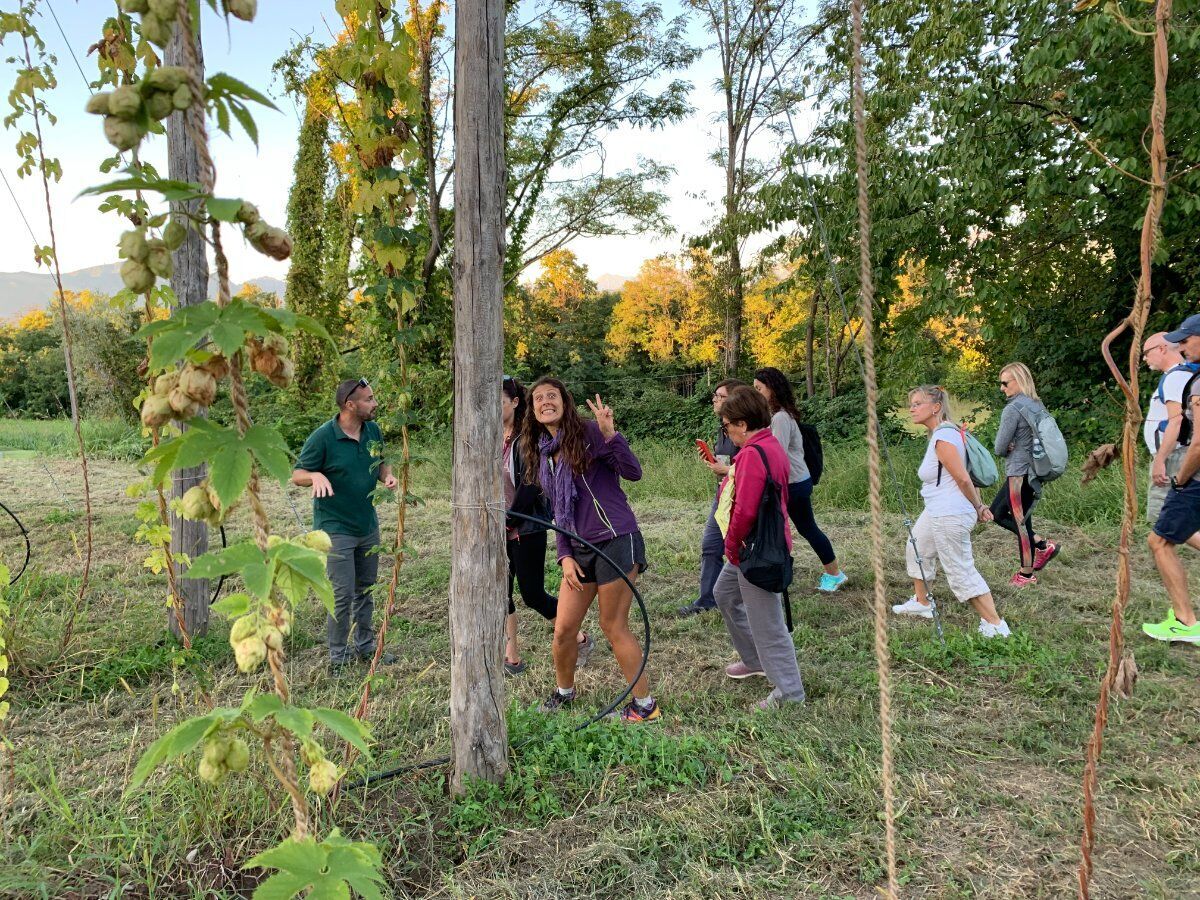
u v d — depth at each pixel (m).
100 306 19.50
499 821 2.89
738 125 17.86
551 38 16.62
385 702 4.00
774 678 3.96
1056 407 12.02
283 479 1.02
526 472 4.41
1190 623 4.58
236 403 1.02
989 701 3.96
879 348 13.58
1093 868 2.63
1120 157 9.72
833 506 9.55
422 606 5.83
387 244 3.17
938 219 11.52
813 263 13.41
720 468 5.59
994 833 2.83
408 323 3.36
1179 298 11.19
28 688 4.18
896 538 7.79
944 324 13.48
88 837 2.62
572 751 3.35
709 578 5.64
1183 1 8.79
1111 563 6.59
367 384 4.53
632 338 33.38
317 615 5.52
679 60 16.98
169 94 0.91
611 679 4.46
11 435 18.23
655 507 9.86
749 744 3.51
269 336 1.03
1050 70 9.65
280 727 1.13
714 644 5.03
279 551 1.04
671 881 2.62
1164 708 3.78
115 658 4.43
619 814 2.96
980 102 10.85
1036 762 3.37
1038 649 4.50
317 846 1.10
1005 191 11.20
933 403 4.88
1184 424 4.55
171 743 1.04
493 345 2.93
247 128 1.01
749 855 2.71
